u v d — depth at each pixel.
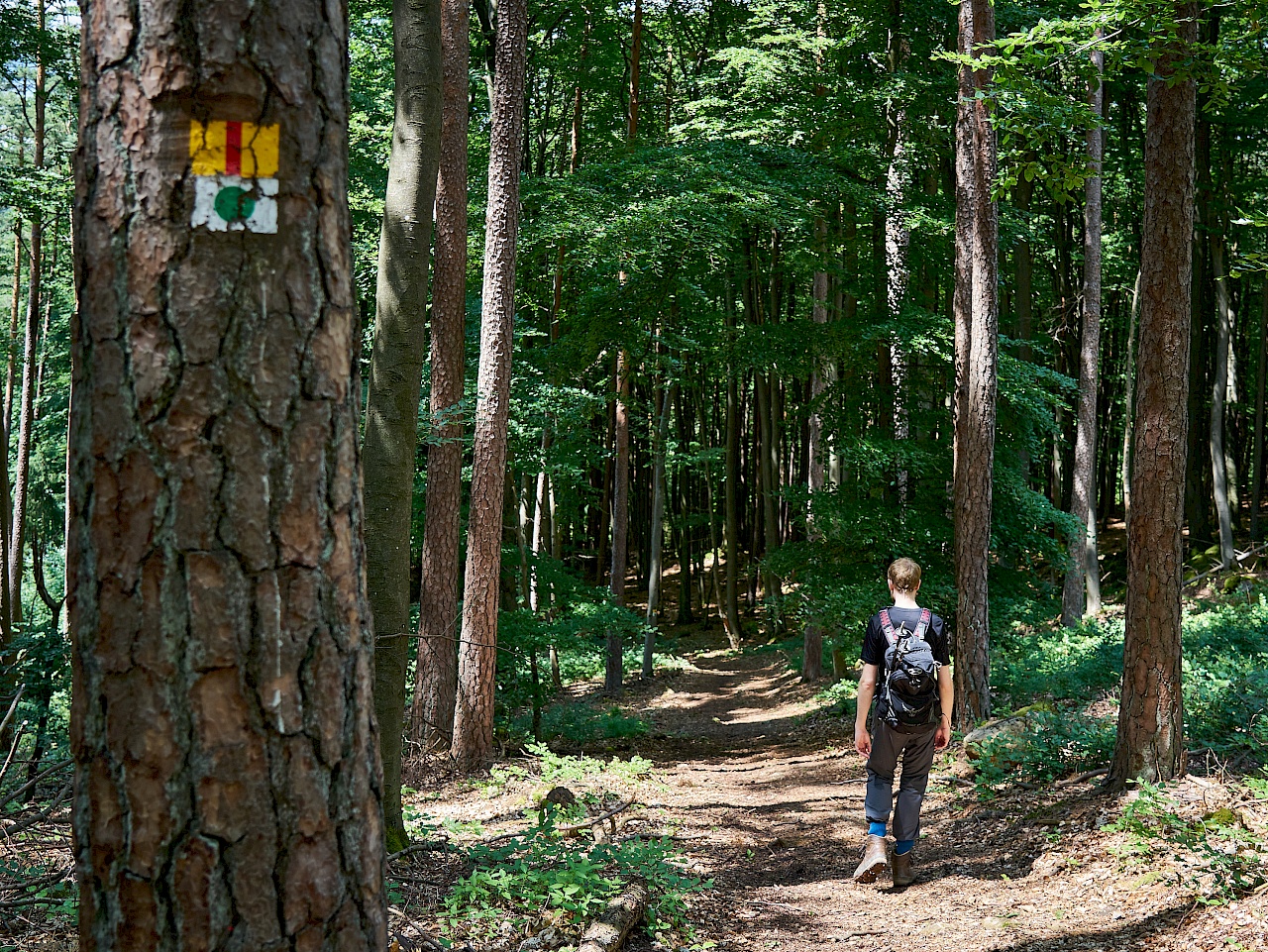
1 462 17.56
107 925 1.51
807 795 9.66
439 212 11.40
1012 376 14.16
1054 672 12.30
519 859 5.39
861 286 17.00
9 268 26.22
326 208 1.65
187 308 1.53
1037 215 19.02
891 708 5.84
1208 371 25.03
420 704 11.65
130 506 1.51
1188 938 4.36
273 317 1.57
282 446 1.57
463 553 16.66
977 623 11.08
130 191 1.55
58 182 13.66
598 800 8.89
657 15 22.59
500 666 13.92
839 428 15.51
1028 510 14.20
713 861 6.78
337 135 1.68
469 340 15.14
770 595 28.70
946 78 15.65
